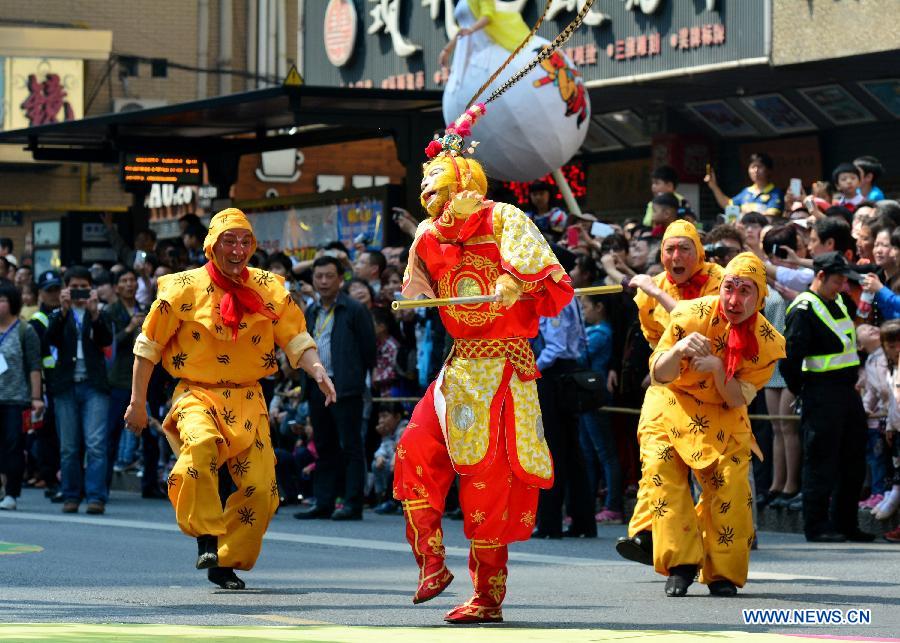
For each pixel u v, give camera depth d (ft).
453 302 38.19
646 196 117.08
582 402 62.13
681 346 44.29
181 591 46.50
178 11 187.01
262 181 126.31
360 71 127.75
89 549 59.41
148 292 89.92
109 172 189.16
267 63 187.62
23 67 181.16
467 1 82.89
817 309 60.03
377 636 35.37
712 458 44.91
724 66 96.02
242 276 46.91
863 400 65.26
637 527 47.62
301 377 74.95
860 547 59.41
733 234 66.85
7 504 81.15
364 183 128.06
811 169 106.83
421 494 39.19
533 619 40.19
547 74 81.35
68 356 77.87
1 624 37.29
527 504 39.27
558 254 62.54
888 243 64.39
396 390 79.10
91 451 77.92
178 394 47.21
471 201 38.88
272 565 54.54
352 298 74.08
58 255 134.62
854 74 96.73
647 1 100.68
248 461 46.98
